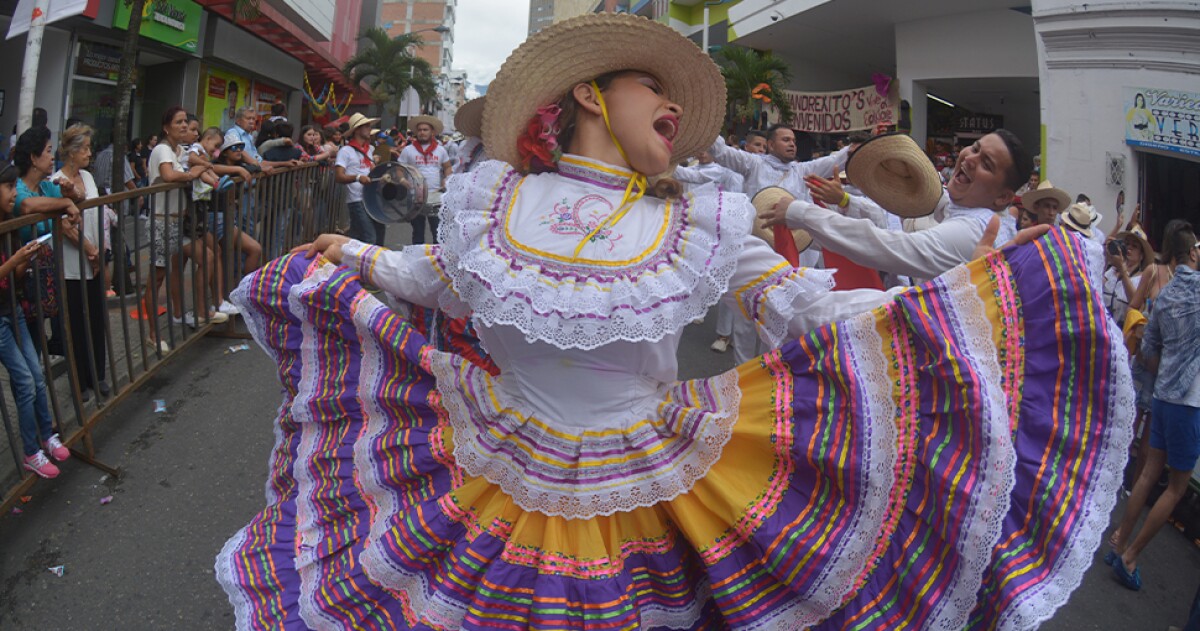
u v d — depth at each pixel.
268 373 5.32
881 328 1.80
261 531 2.09
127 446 4.15
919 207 3.39
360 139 8.59
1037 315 1.75
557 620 1.67
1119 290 5.52
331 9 22.02
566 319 1.60
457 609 1.75
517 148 1.84
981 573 1.64
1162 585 3.78
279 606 1.95
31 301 3.54
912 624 1.70
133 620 2.88
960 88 16.42
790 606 1.75
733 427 1.81
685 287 1.67
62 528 3.39
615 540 1.77
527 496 1.75
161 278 5.96
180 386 4.99
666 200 1.81
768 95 17.08
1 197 3.52
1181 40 8.02
